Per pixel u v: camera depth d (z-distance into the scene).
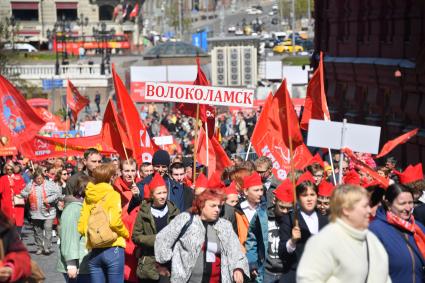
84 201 30.09
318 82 37.91
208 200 26.33
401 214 24.19
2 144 49.00
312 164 34.78
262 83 161.38
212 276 26.52
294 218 26.62
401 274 24.09
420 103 70.62
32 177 52.94
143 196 32.41
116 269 29.81
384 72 78.56
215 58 160.25
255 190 29.72
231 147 91.94
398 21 76.19
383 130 81.19
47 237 49.94
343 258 19.98
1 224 19.42
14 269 19.19
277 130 35.41
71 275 30.83
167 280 28.70
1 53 159.12
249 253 28.95
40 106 148.00
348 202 19.97
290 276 26.78
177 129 126.25
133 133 41.12
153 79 155.25
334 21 96.25
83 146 55.59
